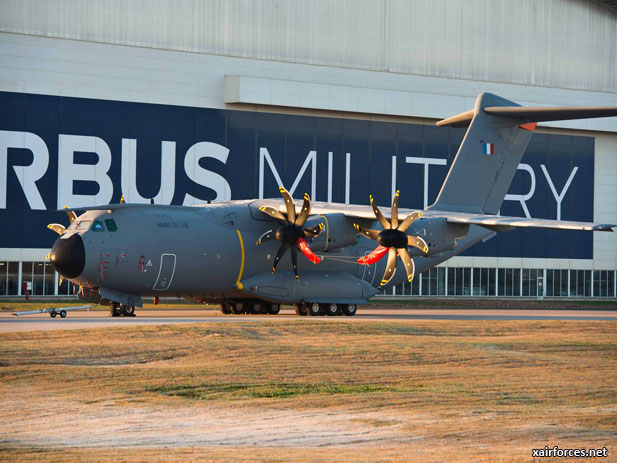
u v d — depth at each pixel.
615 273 174.50
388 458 30.05
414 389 45.75
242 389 44.78
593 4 170.62
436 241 88.25
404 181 156.00
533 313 111.94
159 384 45.72
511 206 164.38
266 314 97.75
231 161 143.50
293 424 36.62
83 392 43.44
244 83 141.38
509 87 164.00
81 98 134.00
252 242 89.94
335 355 57.66
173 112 139.75
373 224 90.81
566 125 167.00
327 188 150.25
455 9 160.00
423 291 160.12
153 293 86.81
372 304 133.38
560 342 68.75
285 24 147.12
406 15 156.12
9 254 130.62
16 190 130.62
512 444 32.88
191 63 140.88
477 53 161.50
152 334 65.00
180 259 85.12
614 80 172.75
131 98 137.00
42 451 31.25
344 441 33.34
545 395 44.78
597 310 127.69
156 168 138.50
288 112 147.38
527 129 101.94
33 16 131.25
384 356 57.88
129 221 83.50
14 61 130.00
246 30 144.62
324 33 149.88
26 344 59.12
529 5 165.75
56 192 132.75
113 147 135.88
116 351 57.09
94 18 134.88
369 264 94.38
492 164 100.12
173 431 35.09
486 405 41.53
